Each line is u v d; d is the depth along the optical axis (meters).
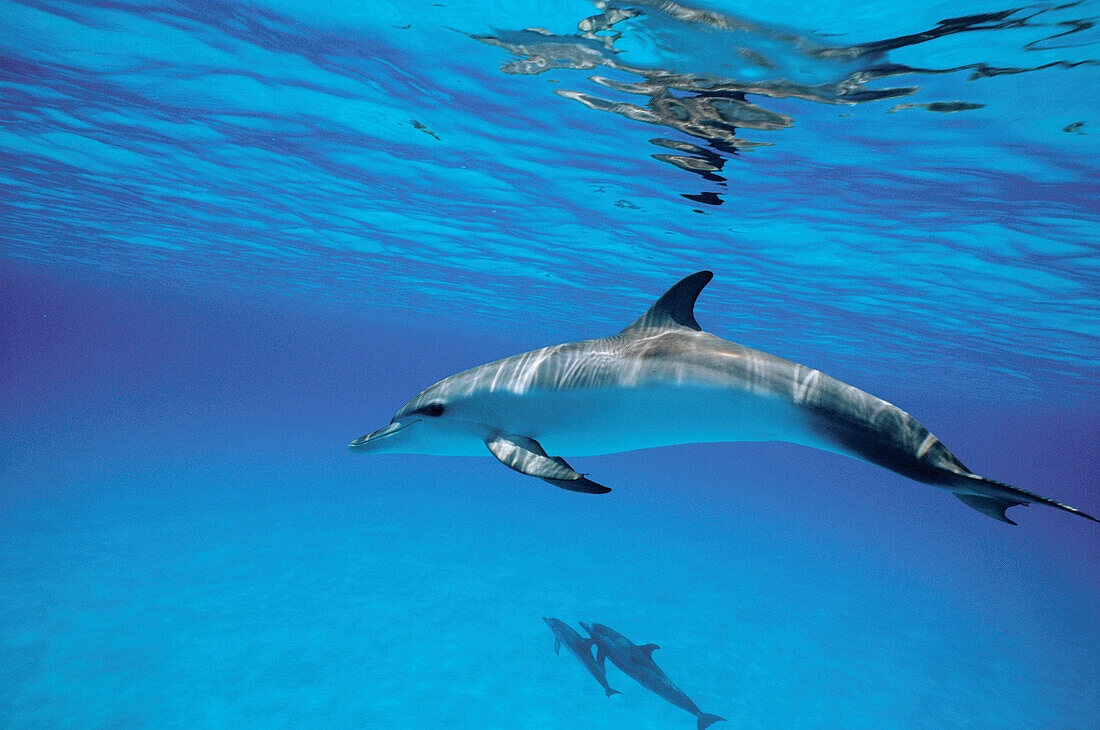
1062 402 30.11
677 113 7.11
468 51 6.49
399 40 6.47
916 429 2.29
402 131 8.90
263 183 12.45
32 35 7.29
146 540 17.44
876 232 9.88
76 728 8.42
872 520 52.28
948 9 4.63
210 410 68.00
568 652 13.41
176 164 11.95
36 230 22.81
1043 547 47.34
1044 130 6.18
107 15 6.69
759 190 9.06
